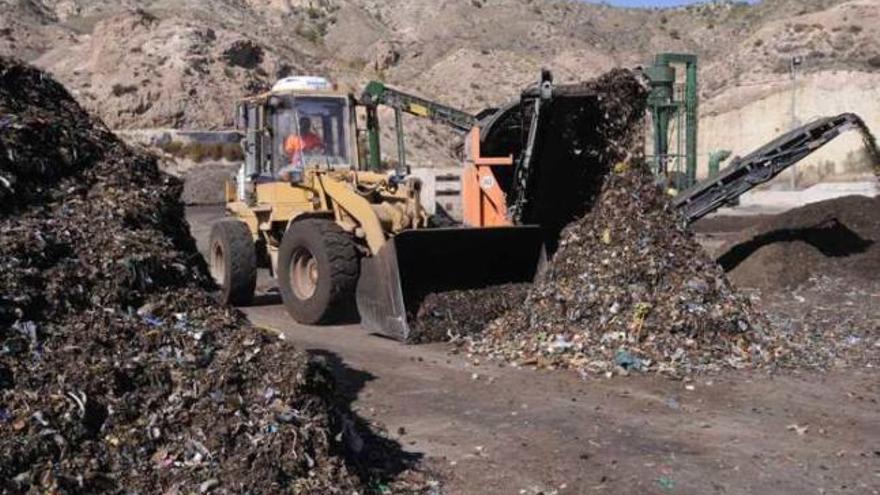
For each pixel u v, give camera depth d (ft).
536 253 37.93
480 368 31.07
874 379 29.35
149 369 19.13
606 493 20.36
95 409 18.07
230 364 19.71
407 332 34.81
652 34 343.26
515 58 275.18
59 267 20.56
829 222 48.44
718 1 362.53
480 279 37.47
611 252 34.06
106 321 19.92
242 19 289.94
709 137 204.13
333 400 20.83
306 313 38.37
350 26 320.29
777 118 196.44
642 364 30.12
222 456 17.89
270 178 42.91
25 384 18.01
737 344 31.45
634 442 23.62
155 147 145.07
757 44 245.86
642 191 35.65
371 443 23.12
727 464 22.04
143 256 21.58
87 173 23.97
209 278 24.81
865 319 37.93
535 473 21.57
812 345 33.30
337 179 39.40
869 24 236.22
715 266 34.24
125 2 284.41
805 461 22.21
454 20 334.44
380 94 46.68
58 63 204.95
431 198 50.49
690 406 26.55
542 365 30.78
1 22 225.76
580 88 36.55
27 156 22.85
